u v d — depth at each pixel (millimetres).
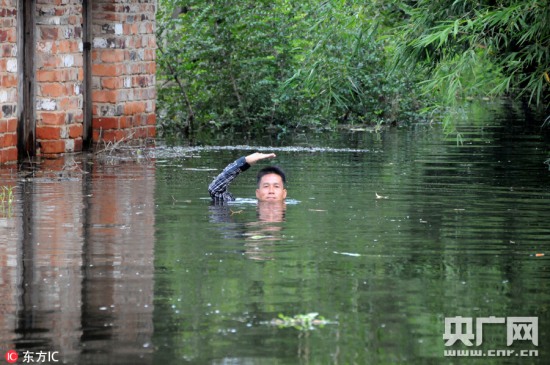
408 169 24875
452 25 21625
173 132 36250
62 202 19656
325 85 26953
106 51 31359
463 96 23188
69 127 29031
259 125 38188
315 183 22328
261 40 38406
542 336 11328
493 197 20344
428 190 21312
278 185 19906
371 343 11055
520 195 20609
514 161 26562
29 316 11898
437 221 17594
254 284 13227
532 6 21531
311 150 29656
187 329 11461
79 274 13727
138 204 19422
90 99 31469
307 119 38312
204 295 12703
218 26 38469
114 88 31359
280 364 10422
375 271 13914
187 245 15539
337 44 27891
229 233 16484
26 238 16094
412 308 12219
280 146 30922
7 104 26281
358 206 19172
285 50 38250
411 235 16328
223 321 11719
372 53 38469
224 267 14102
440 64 23406
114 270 13945
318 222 17453
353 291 12898
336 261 14469
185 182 22562
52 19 28328
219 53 38438
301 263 14344
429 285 13188
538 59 22719
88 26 31281
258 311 12086
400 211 18609
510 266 14234
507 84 22500
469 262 14445
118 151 29438
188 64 38406
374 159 27109
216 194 19922
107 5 31234
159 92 38656
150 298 12602
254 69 38438
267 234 16406
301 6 38219
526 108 44906
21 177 23469
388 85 38781
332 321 11727
